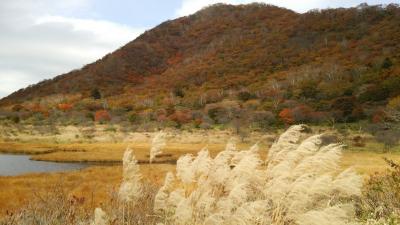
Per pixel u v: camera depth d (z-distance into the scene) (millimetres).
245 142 77188
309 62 168875
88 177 29469
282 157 7207
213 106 123000
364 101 103438
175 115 109438
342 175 6102
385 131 65500
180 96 156000
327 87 122750
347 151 58625
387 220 7562
